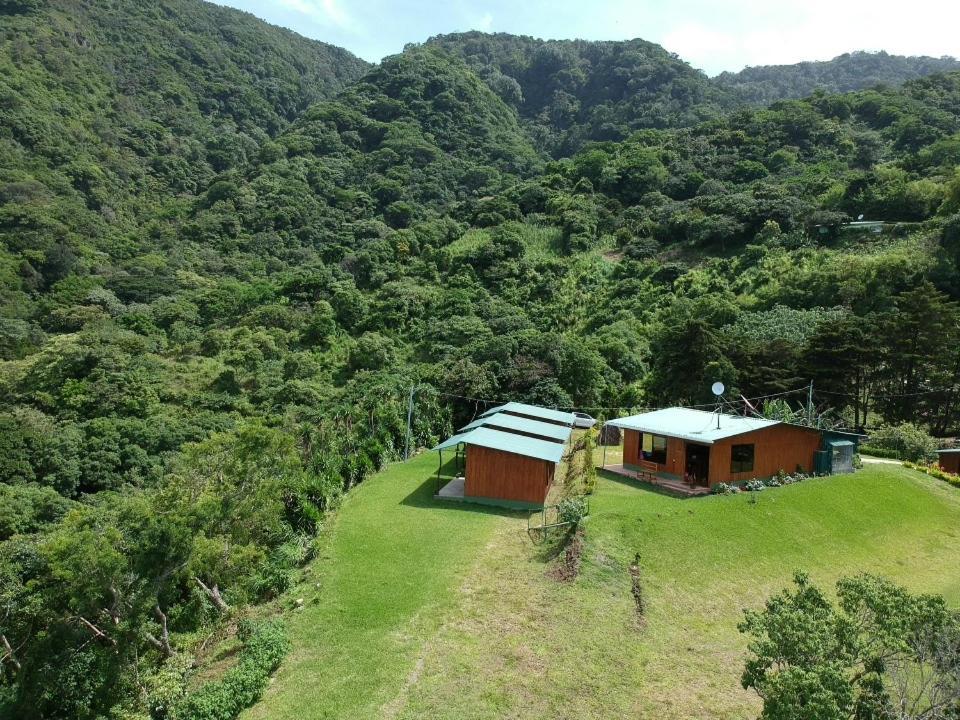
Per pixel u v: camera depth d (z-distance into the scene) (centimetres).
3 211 7938
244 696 1412
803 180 8319
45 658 1413
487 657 1561
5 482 3600
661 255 7638
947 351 4206
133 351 5591
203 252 9194
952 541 2633
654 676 1545
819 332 4300
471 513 2567
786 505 2583
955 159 7588
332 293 7169
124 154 11144
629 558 2075
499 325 6088
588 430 4028
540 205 9650
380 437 3547
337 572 2019
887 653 1116
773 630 1098
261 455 2058
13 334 6100
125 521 1619
